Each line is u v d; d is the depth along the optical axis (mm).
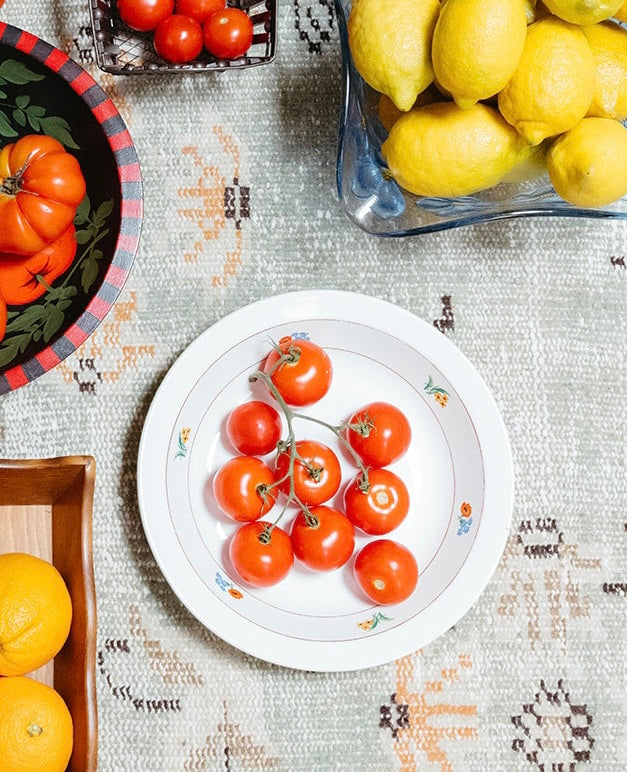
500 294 843
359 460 753
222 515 809
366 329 798
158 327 827
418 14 605
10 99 771
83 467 711
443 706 826
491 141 639
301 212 836
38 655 691
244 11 796
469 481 803
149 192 830
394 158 664
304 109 835
